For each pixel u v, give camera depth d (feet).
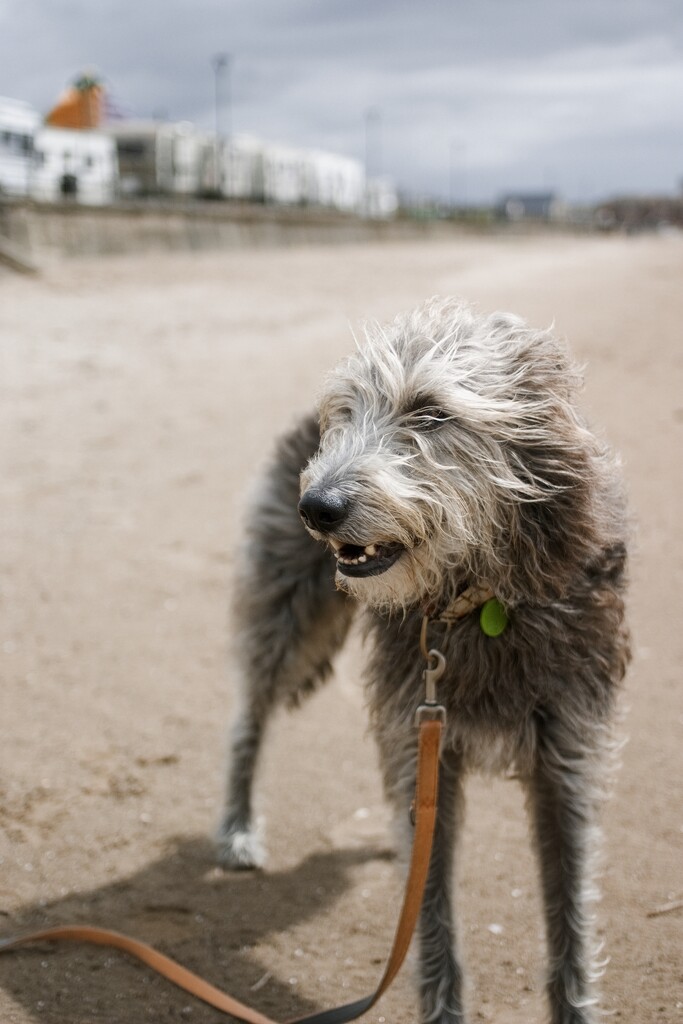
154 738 5.88
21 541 8.66
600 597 3.73
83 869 4.80
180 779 5.54
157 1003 3.91
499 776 3.99
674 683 6.13
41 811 5.20
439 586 3.64
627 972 4.03
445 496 3.49
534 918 4.40
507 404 3.49
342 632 5.19
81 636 7.06
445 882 3.81
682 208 157.07
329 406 3.83
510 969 4.12
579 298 20.35
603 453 3.75
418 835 3.52
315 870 4.86
